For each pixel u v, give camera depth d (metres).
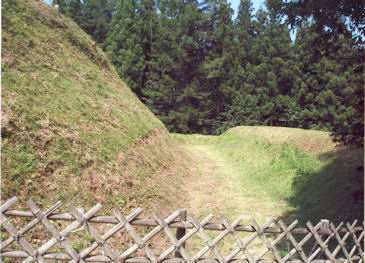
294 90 31.83
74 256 3.30
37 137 5.52
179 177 10.11
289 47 34.03
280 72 33.75
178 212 3.57
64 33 12.02
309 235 3.93
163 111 38.06
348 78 6.67
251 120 33.06
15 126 5.28
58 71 8.82
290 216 7.24
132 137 9.08
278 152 13.31
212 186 10.25
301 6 6.21
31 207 3.18
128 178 6.87
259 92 33.25
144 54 38.12
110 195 5.89
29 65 7.67
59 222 4.57
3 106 5.43
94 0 47.22
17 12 9.76
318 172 9.56
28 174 4.78
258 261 3.80
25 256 3.26
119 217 3.37
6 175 4.45
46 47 9.55
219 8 37.09
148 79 37.62
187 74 38.47
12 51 7.45
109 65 15.34
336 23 6.13
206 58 37.06
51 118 6.35
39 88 7.07
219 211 7.62
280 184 10.17
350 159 9.09
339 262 4.02
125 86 15.59
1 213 3.13
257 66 34.03
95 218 3.35
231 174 12.55
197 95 36.44
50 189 4.92
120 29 37.72
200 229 3.57
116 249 4.71
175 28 37.22
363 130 6.27
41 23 10.89
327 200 7.70
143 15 39.53
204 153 18.73
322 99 25.53
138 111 12.42
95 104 8.90
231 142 21.11
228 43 36.81
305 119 29.80
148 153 9.39
